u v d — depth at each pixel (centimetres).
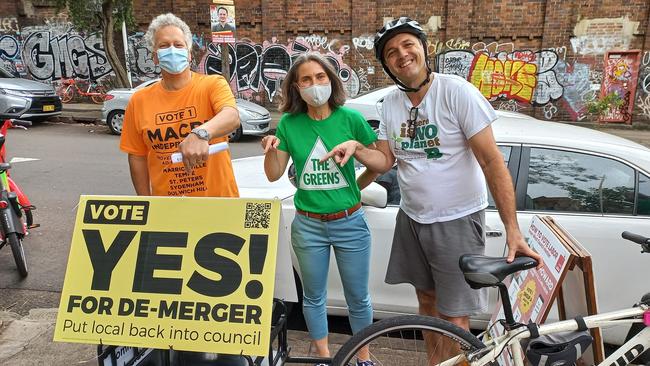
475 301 233
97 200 208
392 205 314
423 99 222
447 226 226
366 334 201
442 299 234
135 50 1392
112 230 204
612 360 203
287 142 248
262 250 194
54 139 1001
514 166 306
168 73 227
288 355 237
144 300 196
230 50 1338
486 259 194
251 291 190
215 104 226
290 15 1281
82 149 907
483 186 231
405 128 230
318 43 1284
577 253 201
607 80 1151
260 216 197
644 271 283
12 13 1429
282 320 222
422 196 228
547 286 217
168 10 1346
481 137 210
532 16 1160
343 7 1252
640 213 290
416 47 212
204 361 227
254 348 185
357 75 1276
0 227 401
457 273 229
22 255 404
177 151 234
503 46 1186
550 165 303
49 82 1465
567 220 293
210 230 198
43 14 1428
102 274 201
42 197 621
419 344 288
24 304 367
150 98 234
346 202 243
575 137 311
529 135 312
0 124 484
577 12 1130
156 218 203
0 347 302
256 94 1358
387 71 224
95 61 1445
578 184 299
